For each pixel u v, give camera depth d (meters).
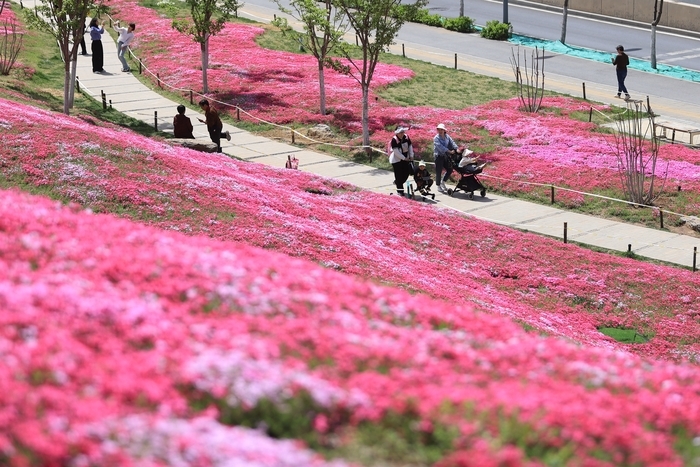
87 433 7.38
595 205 32.88
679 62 56.62
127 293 10.70
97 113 41.12
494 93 49.62
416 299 13.03
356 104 45.19
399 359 9.98
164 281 11.23
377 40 37.88
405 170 32.19
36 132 24.41
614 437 8.84
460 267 24.48
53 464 6.96
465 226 27.88
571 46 61.00
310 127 41.44
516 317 19.61
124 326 9.80
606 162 37.03
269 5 74.50
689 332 22.75
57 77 48.03
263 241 20.19
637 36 63.50
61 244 12.20
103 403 7.96
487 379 10.08
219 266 12.05
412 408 8.72
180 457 7.33
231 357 9.09
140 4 69.12
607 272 25.64
